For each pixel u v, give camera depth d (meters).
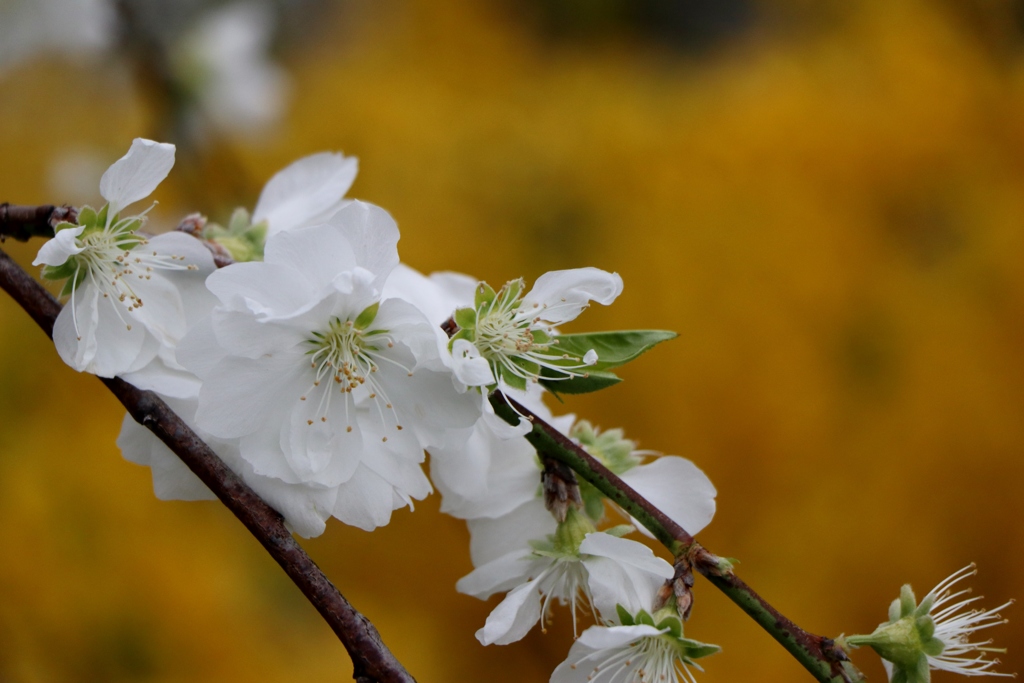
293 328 0.58
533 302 0.59
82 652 1.23
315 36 2.01
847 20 1.83
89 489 1.32
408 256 1.57
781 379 1.38
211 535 1.35
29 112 1.23
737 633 1.29
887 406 1.42
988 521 1.38
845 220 1.53
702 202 1.54
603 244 1.55
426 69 2.02
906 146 1.59
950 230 1.58
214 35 1.02
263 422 0.59
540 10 2.25
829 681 0.58
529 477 0.61
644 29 2.21
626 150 1.62
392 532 1.39
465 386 0.58
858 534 1.34
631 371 1.39
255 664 1.28
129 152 0.59
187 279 0.60
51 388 1.39
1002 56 1.76
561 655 1.33
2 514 1.27
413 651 1.34
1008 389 1.43
